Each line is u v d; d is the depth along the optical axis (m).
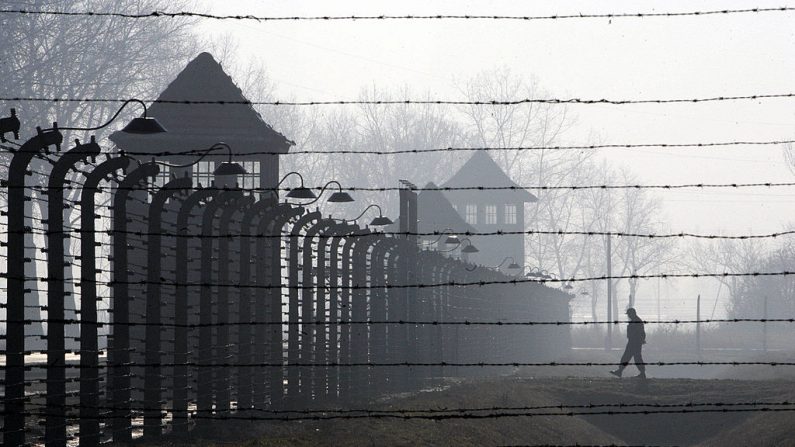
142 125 46.78
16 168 42.53
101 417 44.44
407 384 90.50
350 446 54.00
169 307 76.44
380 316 85.50
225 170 59.97
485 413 75.38
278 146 88.56
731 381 102.06
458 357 113.69
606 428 91.81
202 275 55.38
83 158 45.06
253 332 66.94
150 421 51.59
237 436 53.09
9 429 42.19
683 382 101.50
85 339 46.06
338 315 78.00
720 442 83.44
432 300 101.50
